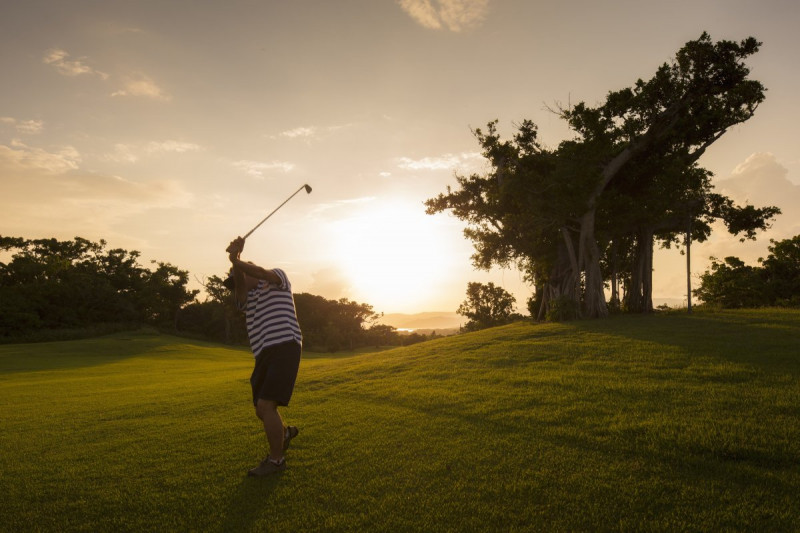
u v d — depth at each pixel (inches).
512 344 530.6
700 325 568.1
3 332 2345.0
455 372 401.7
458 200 1146.7
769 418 210.1
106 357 1486.2
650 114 877.8
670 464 170.6
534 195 907.4
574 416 234.2
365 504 151.5
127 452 220.8
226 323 3179.1
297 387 411.2
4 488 179.8
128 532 140.7
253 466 190.7
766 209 952.9
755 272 1284.4
